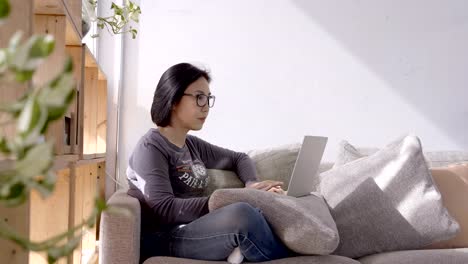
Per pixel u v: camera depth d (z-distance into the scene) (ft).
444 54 11.14
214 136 10.75
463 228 8.48
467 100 11.18
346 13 11.04
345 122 11.02
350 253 7.71
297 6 10.95
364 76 11.07
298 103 10.94
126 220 5.64
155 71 10.59
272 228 6.02
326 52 11.00
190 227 6.15
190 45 10.69
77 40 5.98
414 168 8.32
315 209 6.48
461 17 11.18
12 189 1.16
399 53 11.13
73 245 1.30
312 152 7.24
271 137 10.87
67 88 1.12
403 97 11.14
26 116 1.09
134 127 10.50
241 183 8.24
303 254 6.05
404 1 11.14
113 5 8.83
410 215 7.99
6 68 1.16
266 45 10.87
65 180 5.57
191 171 7.43
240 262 5.87
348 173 8.43
